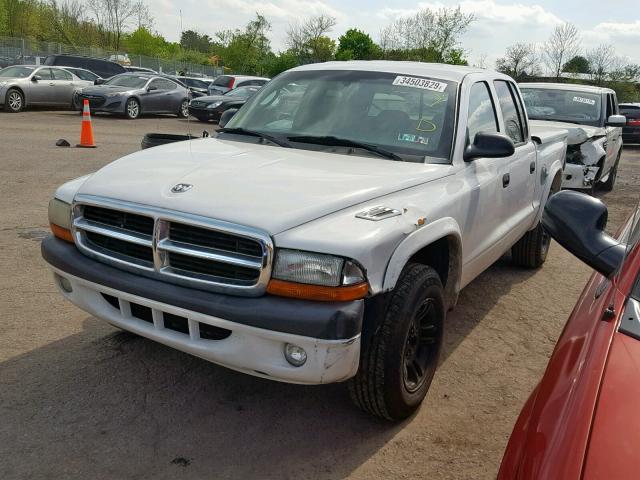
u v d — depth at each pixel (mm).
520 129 5324
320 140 4012
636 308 1936
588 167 9078
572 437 1514
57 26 55031
